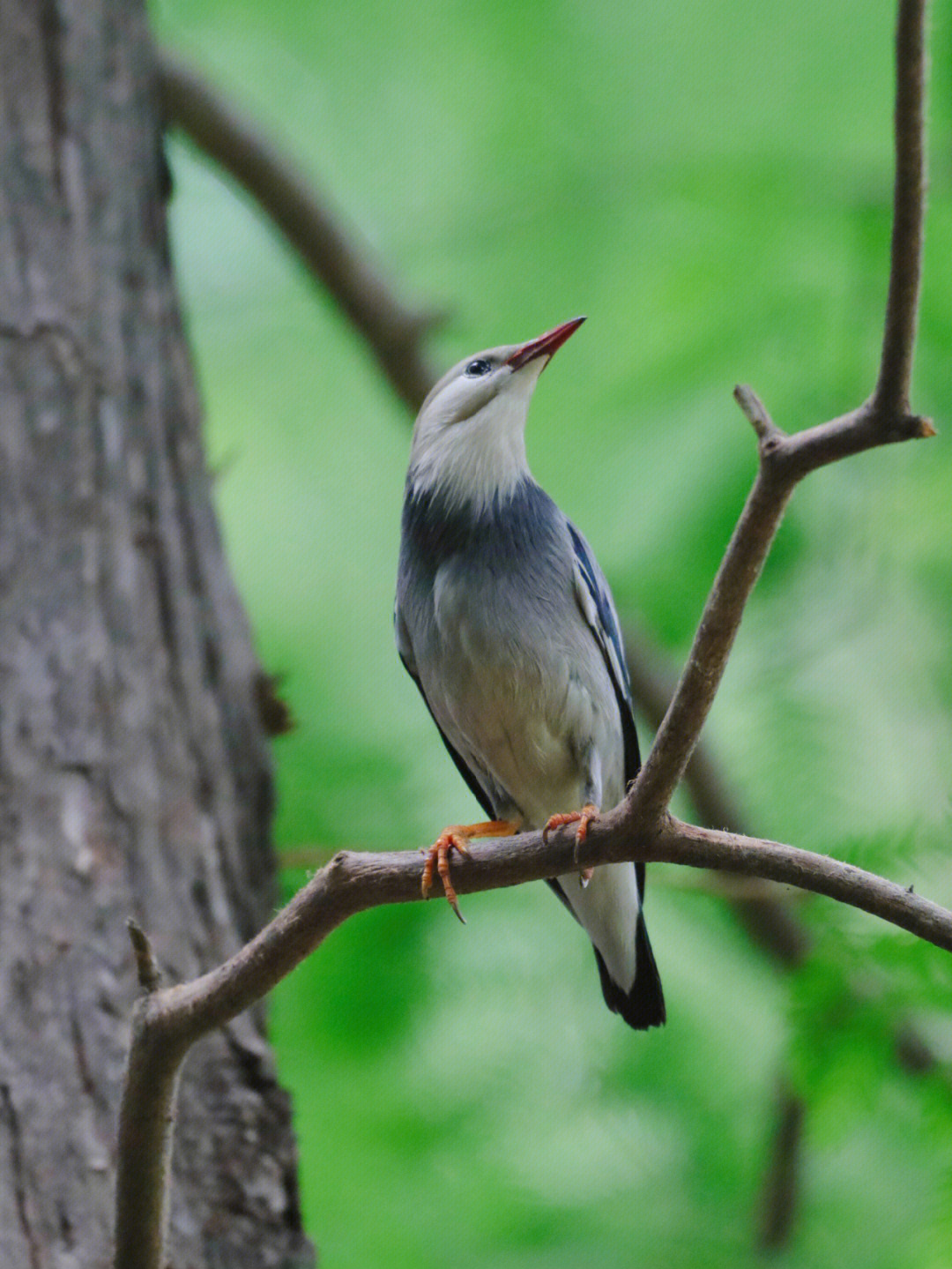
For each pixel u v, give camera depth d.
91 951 7.64
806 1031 8.56
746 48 13.02
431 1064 10.88
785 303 11.58
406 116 14.16
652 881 10.16
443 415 9.02
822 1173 10.86
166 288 9.73
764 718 10.95
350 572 13.74
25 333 8.91
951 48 10.77
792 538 11.04
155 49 10.38
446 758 11.65
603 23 13.25
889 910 5.55
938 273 11.05
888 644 11.04
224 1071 7.69
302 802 10.94
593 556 9.11
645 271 12.49
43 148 9.41
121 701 8.34
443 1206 10.73
